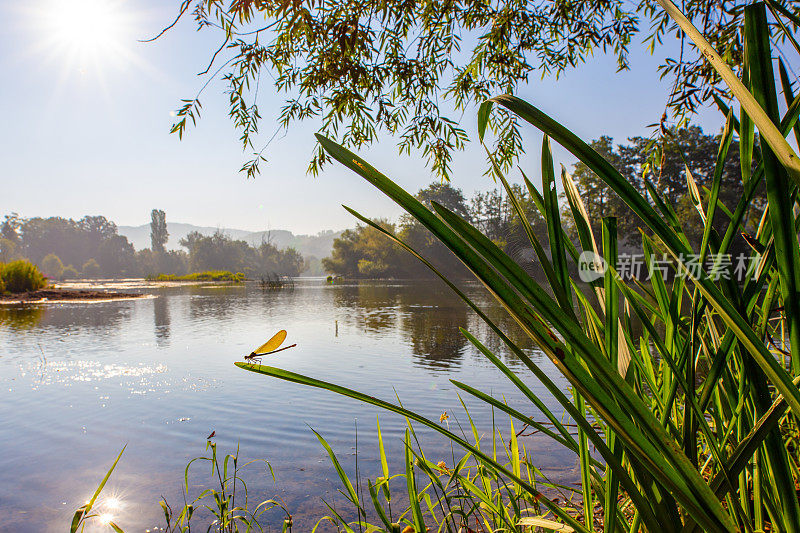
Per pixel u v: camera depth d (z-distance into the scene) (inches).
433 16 121.8
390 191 14.8
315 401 176.9
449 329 392.5
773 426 17.3
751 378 19.4
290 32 102.7
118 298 909.2
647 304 29.0
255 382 209.9
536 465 106.7
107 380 217.6
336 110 126.3
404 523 50.2
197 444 137.3
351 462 120.1
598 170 15.1
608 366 14.4
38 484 111.7
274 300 841.5
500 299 14.5
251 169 127.9
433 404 170.1
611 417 14.5
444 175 142.1
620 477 18.3
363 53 113.0
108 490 107.9
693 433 20.4
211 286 1662.2
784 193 14.6
